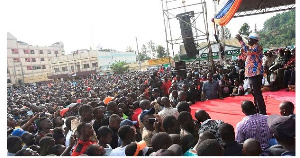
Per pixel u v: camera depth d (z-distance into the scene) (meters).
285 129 2.54
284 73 8.42
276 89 8.64
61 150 3.80
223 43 14.65
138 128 5.38
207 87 8.72
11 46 48.78
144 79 20.47
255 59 5.06
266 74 9.49
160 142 3.03
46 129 4.79
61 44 61.53
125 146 3.53
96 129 4.72
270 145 3.38
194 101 8.53
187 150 3.47
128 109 6.51
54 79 51.41
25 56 51.50
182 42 13.89
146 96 8.49
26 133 4.44
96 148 3.17
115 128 4.32
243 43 5.09
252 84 5.16
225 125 3.05
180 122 3.85
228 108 6.92
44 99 15.80
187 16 13.37
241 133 3.59
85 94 14.77
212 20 11.13
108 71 55.19
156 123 4.28
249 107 3.68
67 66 54.41
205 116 4.19
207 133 3.20
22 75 47.50
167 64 43.28
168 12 13.41
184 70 13.06
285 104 3.72
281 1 14.16
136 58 75.75
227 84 9.96
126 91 11.06
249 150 2.70
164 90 10.86
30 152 3.24
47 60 56.59
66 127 5.00
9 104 13.34
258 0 13.14
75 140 3.90
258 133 3.45
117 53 61.62
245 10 15.14
